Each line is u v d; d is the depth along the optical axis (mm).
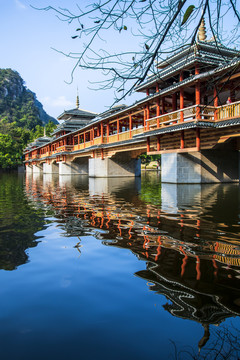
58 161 51625
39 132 113000
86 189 18922
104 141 32406
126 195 14641
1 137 93812
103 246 5652
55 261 4879
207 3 2340
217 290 3621
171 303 3312
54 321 3014
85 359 2404
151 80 19734
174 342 2605
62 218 8727
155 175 40656
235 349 2475
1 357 2455
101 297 3514
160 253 5121
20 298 3555
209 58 15477
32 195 15906
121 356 2434
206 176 19906
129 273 4242
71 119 50094
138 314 3096
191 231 6684
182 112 17594
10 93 199875
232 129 15805
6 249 5625
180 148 18922
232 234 6352
